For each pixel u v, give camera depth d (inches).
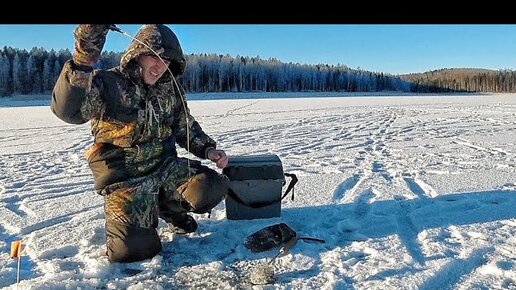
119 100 112.7
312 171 229.5
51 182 211.2
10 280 106.4
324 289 101.3
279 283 105.0
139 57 114.3
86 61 102.9
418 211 154.5
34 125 513.7
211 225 141.7
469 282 105.8
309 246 125.0
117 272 110.5
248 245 122.5
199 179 123.5
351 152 293.3
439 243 126.7
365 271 109.8
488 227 138.9
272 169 143.4
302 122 515.5
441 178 206.1
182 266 114.3
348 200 170.6
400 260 115.6
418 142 336.5
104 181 113.5
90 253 120.2
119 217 112.9
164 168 121.2
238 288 103.8
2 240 133.9
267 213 147.3
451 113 631.8
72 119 108.1
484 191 180.2
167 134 124.7
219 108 815.7
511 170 223.0
